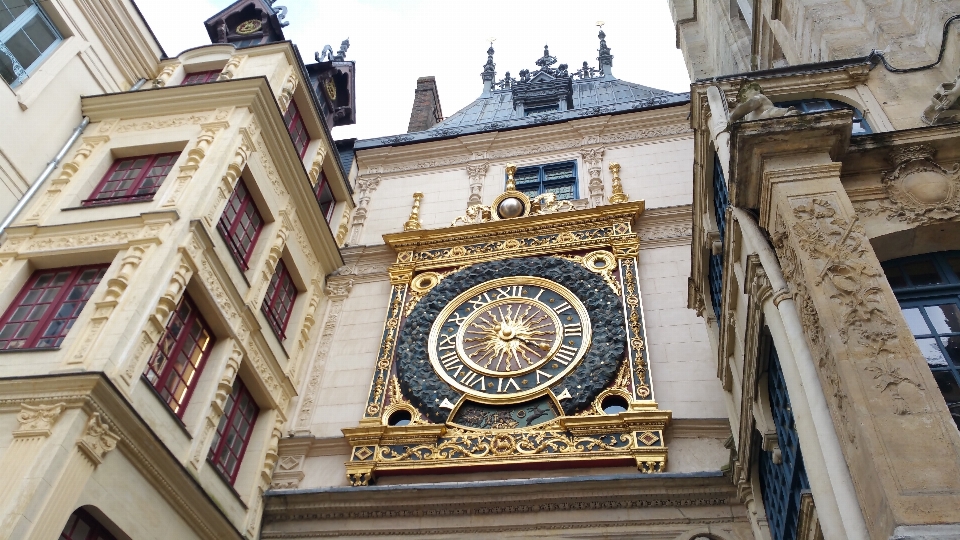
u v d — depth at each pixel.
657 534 10.61
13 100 12.52
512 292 14.60
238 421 12.46
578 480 11.00
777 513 9.05
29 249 11.41
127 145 13.49
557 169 17.80
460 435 12.46
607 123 18.16
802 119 7.50
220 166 12.53
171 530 9.86
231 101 13.84
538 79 23.77
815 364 6.36
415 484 11.66
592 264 14.79
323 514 11.78
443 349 13.91
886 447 5.27
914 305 6.88
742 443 9.74
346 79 21.50
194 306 11.60
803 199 7.08
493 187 17.66
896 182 7.37
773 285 7.16
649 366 12.81
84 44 14.53
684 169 16.69
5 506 7.73
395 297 15.28
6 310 10.79
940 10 9.17
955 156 7.46
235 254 12.63
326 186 17.45
